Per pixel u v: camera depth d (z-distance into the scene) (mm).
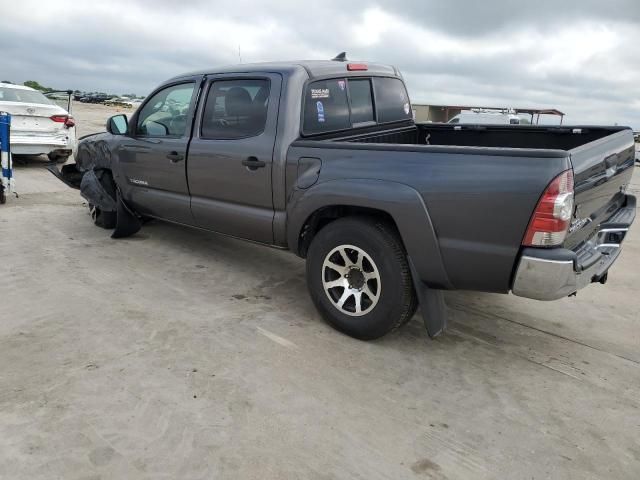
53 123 9508
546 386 3078
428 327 3219
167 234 5891
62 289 4141
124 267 4746
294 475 2254
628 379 3195
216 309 3932
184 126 4508
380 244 3201
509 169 2732
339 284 3506
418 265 3092
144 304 3949
